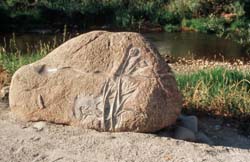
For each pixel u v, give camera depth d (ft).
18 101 19.63
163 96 18.40
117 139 18.04
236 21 68.13
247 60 49.37
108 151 17.26
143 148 17.48
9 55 32.83
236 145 19.65
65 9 68.44
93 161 16.69
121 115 18.48
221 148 18.31
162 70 18.70
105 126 18.60
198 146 18.11
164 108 18.42
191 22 68.13
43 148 17.54
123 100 18.52
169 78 18.69
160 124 18.54
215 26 66.54
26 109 19.51
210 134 20.59
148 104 18.26
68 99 19.04
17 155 17.11
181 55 51.06
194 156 17.25
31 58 28.27
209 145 18.65
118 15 69.56
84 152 17.22
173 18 69.67
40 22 66.59
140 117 18.29
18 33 61.16
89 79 18.97
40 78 19.51
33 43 54.54
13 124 19.27
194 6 70.33
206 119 22.02
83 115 18.88
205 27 66.64
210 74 26.03
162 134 18.97
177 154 17.26
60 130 18.74
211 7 71.10
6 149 17.44
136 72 18.74
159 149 17.48
